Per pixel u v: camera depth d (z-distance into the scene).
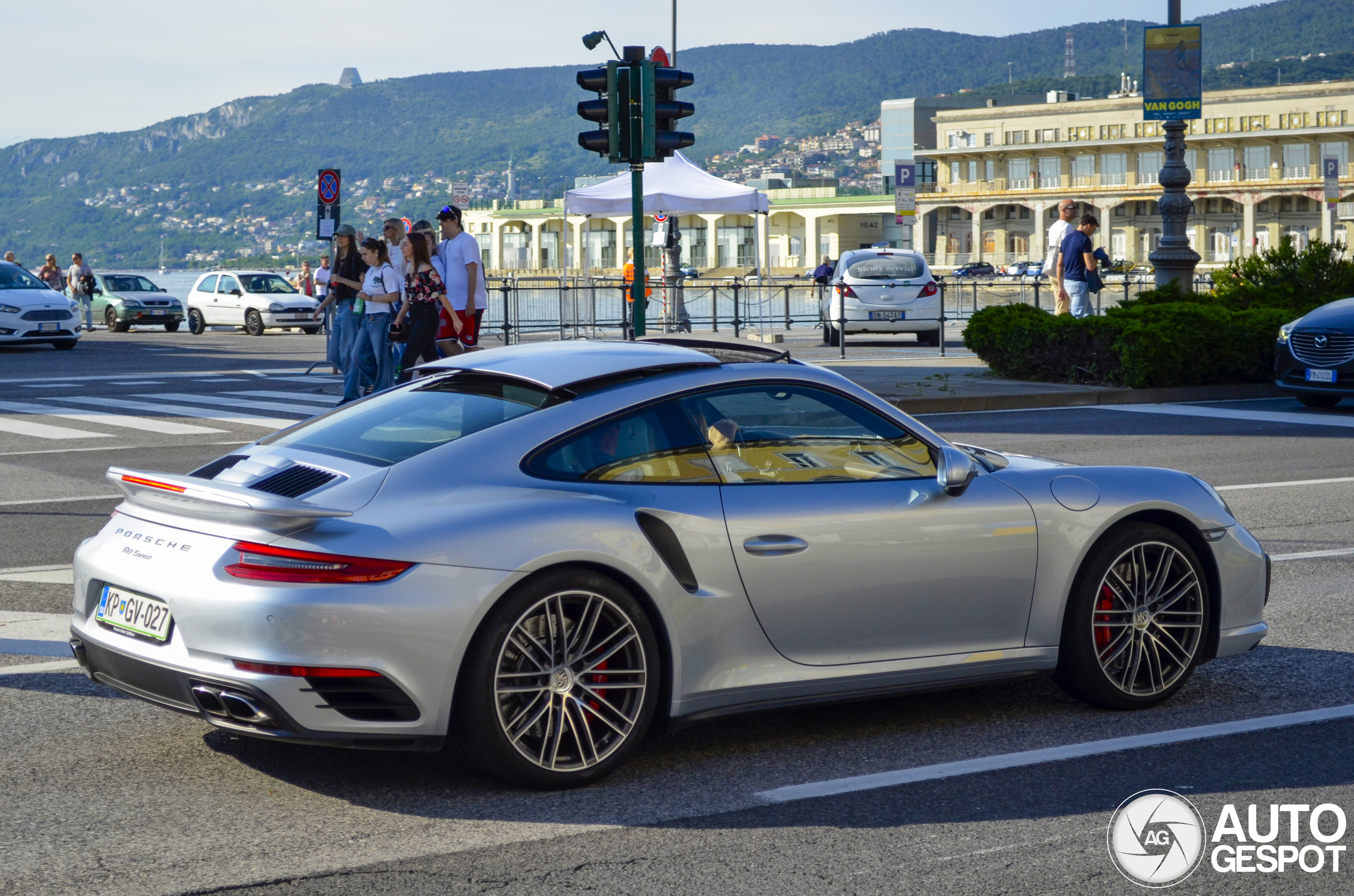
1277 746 4.89
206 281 37.81
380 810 4.26
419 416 4.77
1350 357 15.67
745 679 4.66
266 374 22.44
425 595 4.13
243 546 4.16
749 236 119.31
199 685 4.17
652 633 4.50
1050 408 16.58
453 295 15.25
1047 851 3.96
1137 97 108.75
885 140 133.62
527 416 4.59
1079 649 5.19
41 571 7.79
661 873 3.79
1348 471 11.45
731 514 4.63
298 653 4.04
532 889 3.68
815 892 3.68
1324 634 6.51
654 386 4.73
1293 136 99.56
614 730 4.48
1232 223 104.56
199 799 4.35
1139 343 17.34
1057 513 5.11
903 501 4.88
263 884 3.71
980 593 4.99
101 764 4.68
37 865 3.84
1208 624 5.47
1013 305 19.50
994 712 5.33
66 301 28.78
